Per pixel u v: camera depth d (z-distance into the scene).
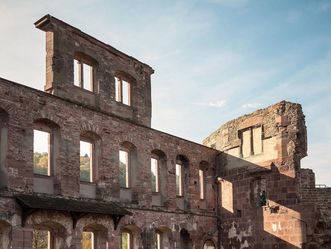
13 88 20.64
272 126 30.80
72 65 25.53
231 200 32.81
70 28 25.69
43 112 21.88
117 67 28.50
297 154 29.48
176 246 28.81
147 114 30.28
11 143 20.16
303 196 31.92
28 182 20.62
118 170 25.64
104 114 25.23
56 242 21.78
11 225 19.38
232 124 33.72
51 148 22.58
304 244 27.73
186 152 31.25
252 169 31.59
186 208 30.86
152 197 28.22
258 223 30.53
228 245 32.44
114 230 24.25
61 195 22.03
